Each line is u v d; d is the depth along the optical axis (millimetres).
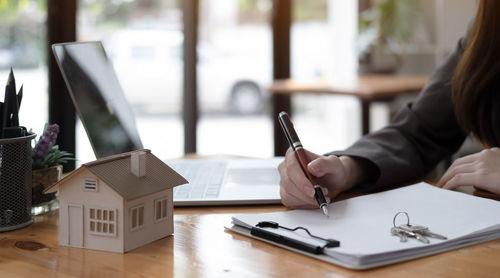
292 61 3766
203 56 3438
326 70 3924
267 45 3660
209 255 723
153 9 3244
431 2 4168
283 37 3689
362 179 1061
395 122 1268
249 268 677
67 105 2898
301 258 708
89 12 3035
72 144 2920
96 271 673
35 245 768
